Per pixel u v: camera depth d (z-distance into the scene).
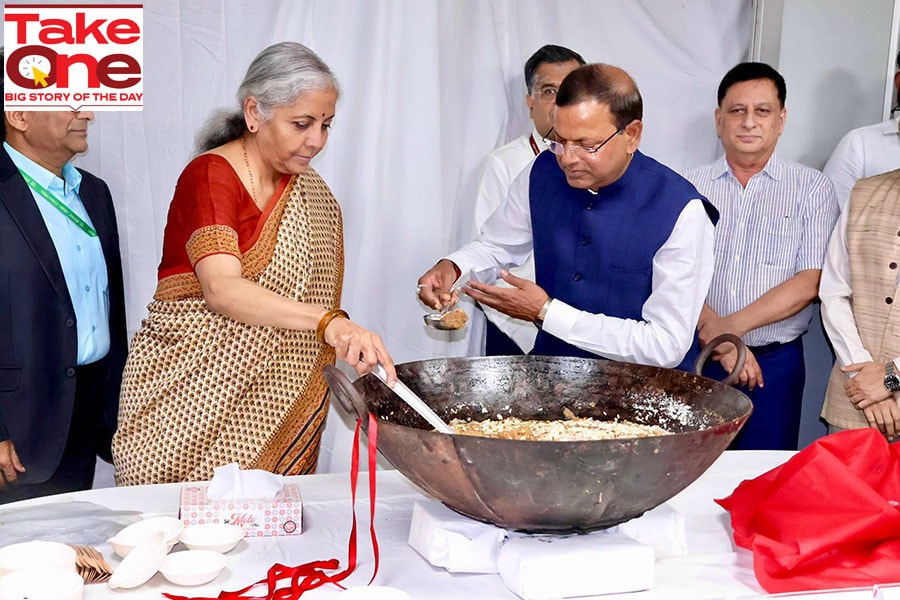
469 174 2.88
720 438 1.18
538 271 2.21
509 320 2.73
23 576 1.11
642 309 2.06
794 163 2.76
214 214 1.79
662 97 2.98
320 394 2.00
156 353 1.92
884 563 1.19
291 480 1.63
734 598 1.10
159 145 2.57
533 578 1.16
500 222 2.35
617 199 2.05
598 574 1.18
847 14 2.94
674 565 1.30
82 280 2.25
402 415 1.43
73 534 1.34
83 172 2.35
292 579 1.19
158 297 1.94
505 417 1.54
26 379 2.13
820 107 3.00
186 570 1.21
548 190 2.17
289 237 1.90
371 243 2.72
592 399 1.53
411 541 1.35
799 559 1.20
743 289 2.72
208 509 1.36
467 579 1.26
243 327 1.89
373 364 1.37
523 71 2.88
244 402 1.92
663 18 2.93
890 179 2.47
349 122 2.67
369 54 2.64
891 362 2.32
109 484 2.69
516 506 1.17
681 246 1.99
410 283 2.74
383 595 1.09
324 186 2.04
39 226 2.15
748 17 2.98
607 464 1.10
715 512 1.50
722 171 2.77
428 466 1.17
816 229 2.68
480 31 2.80
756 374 2.59
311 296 1.96
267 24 2.58
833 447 1.40
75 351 2.21
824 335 3.18
